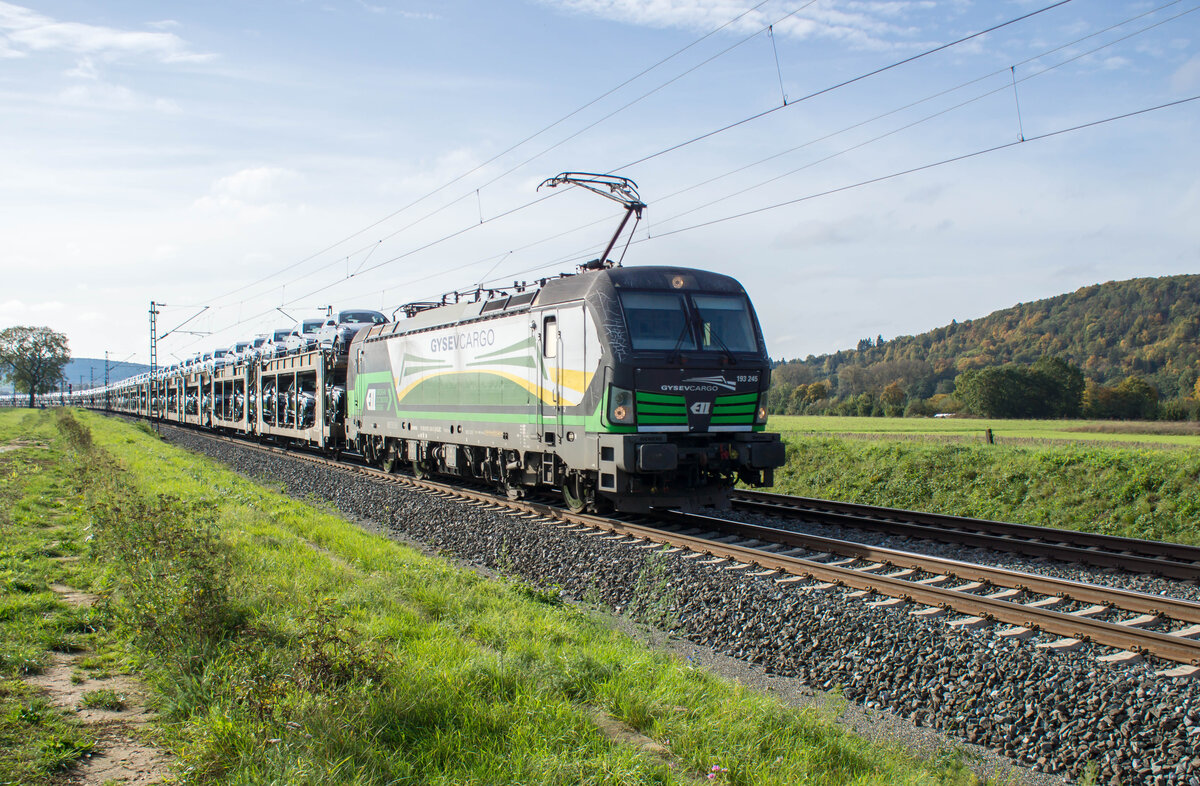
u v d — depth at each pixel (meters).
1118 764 5.22
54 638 6.68
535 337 14.09
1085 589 8.48
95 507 10.17
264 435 35.44
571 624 7.93
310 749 4.34
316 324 30.84
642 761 4.59
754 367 13.20
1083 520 15.18
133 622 6.55
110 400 86.31
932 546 12.10
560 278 14.05
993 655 6.66
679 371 12.45
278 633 6.64
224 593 6.99
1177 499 14.42
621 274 12.73
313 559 9.83
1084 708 5.80
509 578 10.09
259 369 33.91
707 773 4.68
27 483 17.30
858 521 13.62
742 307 13.55
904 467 18.95
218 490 16.72
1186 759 5.12
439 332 17.94
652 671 6.31
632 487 12.34
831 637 7.46
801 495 20.19
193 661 6.01
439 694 5.34
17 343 108.06
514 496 15.91
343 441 25.95
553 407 13.56
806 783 4.63
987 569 9.32
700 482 13.12
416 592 8.30
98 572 8.93
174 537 7.68
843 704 6.40
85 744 4.71
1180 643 6.59
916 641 7.06
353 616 7.38
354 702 5.01
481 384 16.02
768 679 7.09
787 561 9.86
